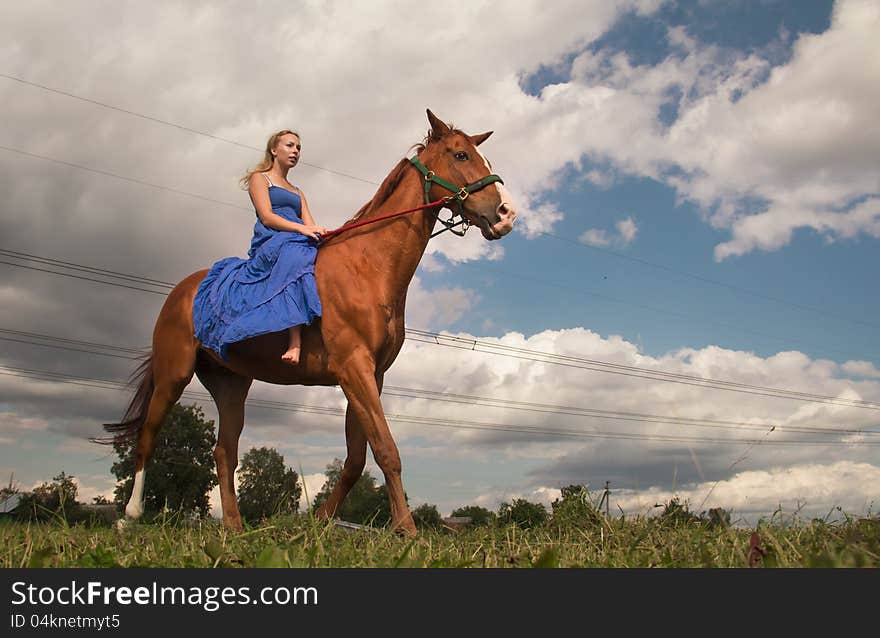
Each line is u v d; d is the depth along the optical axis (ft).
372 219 16.06
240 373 17.48
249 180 17.30
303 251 16.07
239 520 16.89
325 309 15.60
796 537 11.47
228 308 16.40
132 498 16.96
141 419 18.76
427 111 16.33
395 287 15.93
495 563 9.74
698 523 13.56
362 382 15.14
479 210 15.80
